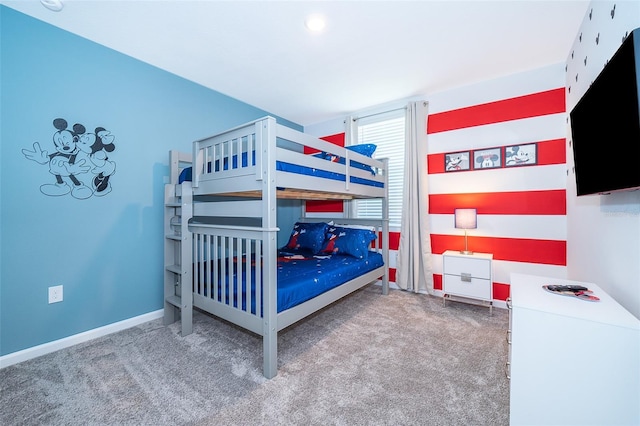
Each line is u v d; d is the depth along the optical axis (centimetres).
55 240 202
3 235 181
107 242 228
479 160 296
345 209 395
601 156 138
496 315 263
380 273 320
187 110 283
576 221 225
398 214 357
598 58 171
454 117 310
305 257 308
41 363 182
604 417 111
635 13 126
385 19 196
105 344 207
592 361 112
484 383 160
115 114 232
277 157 176
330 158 283
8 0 175
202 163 224
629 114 109
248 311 180
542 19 197
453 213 311
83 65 214
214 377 166
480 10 187
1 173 180
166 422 131
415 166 324
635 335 106
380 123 370
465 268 274
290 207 422
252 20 196
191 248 227
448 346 203
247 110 349
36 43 192
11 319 184
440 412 137
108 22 197
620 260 146
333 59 249
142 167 249
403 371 172
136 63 245
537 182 267
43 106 195
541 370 121
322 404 143
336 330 230
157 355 191
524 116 273
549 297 136
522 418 125
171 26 202
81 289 214
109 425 130
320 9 185
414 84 300
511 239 280
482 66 263
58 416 135
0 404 143
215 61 251
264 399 147
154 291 257
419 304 293
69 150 207
